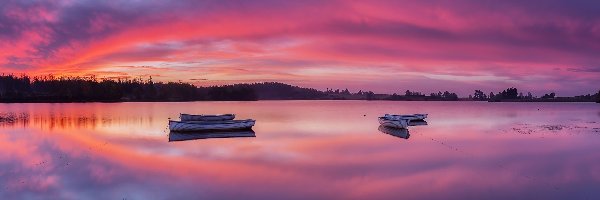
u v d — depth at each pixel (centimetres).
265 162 2380
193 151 2838
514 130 4666
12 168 2198
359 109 12619
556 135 4066
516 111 11100
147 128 4831
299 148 2992
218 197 1644
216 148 2994
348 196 1666
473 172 2120
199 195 1670
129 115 7731
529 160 2488
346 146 3119
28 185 1844
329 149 2942
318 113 9294
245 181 1897
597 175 2069
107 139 3609
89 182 1886
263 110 11269
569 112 10319
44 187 1811
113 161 2412
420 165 2298
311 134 4109
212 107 13625
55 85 18025
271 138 3716
